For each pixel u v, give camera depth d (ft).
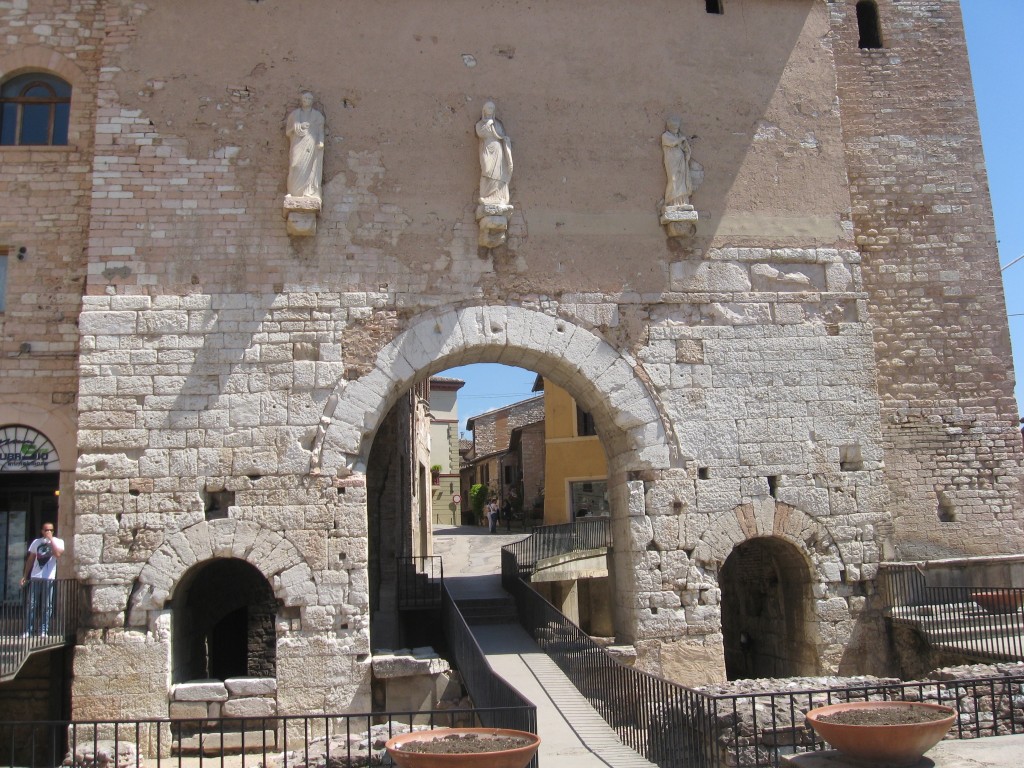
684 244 62.18
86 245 60.08
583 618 87.40
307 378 56.54
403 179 60.03
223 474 54.90
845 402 61.77
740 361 61.21
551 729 46.68
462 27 62.80
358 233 58.85
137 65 59.26
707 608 57.88
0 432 58.08
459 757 30.04
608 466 64.90
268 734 52.01
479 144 60.95
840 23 74.54
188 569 53.72
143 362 55.67
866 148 72.49
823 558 59.77
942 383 69.51
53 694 54.85
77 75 62.08
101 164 57.72
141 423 54.95
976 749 30.76
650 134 63.26
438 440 200.13
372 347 57.57
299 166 58.03
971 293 70.90
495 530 151.12
